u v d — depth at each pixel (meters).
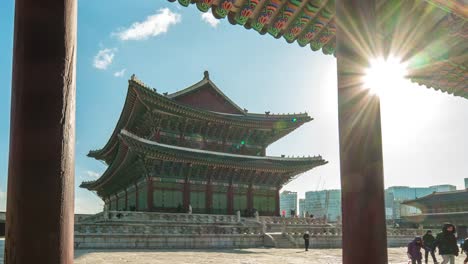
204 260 30.39
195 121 69.69
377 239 5.25
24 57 3.80
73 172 3.87
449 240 17.11
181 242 44.12
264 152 78.00
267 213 72.81
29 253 3.49
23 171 3.61
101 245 40.59
